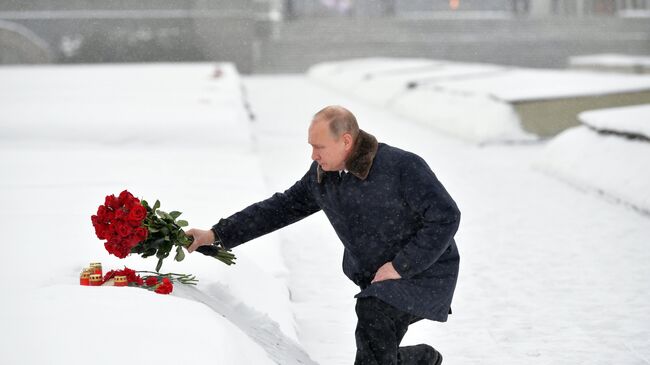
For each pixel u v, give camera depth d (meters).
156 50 60.50
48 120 18.84
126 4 60.25
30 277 6.48
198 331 4.23
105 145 17.23
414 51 65.88
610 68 47.78
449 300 5.18
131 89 28.70
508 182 16.39
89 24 59.62
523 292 9.03
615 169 14.66
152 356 3.85
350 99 39.75
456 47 66.00
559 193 15.04
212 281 6.32
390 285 5.01
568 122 23.00
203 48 61.31
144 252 5.41
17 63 58.00
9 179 12.62
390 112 32.69
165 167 13.99
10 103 23.19
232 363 4.02
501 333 7.72
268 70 64.56
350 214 5.16
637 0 74.12
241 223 5.49
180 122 18.45
